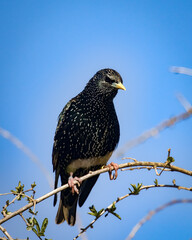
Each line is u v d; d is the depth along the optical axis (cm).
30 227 620
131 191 680
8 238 584
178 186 672
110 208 668
